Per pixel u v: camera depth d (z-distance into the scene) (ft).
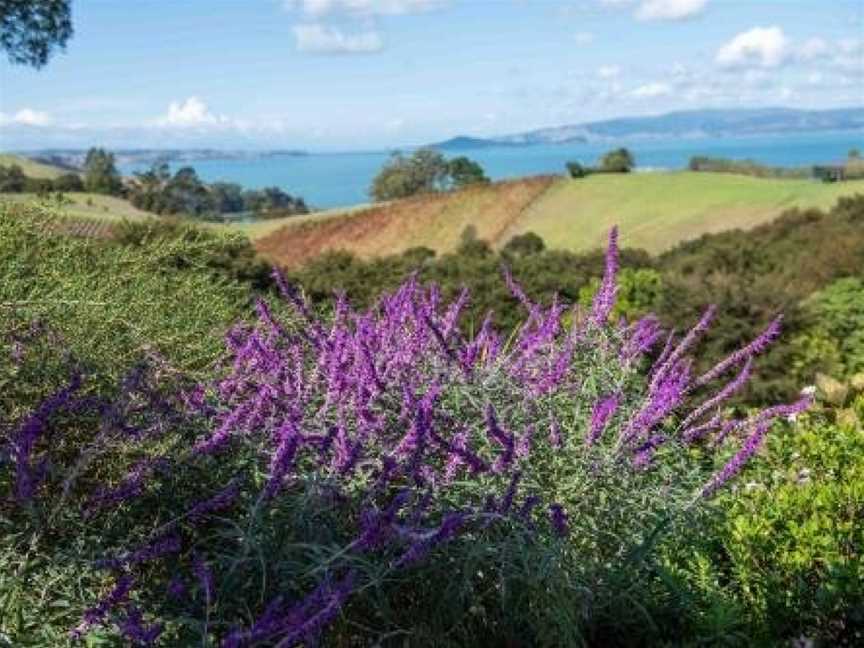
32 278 12.55
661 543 10.67
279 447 8.61
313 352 11.27
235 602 8.09
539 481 9.80
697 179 213.87
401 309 11.59
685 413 15.71
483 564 8.79
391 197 426.51
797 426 16.37
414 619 8.81
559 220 201.67
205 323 14.78
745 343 26.04
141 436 9.03
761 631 10.09
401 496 8.11
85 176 306.14
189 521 8.93
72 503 8.93
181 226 22.90
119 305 12.67
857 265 42.34
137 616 7.39
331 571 8.16
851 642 10.25
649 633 9.88
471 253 62.75
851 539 11.27
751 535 10.97
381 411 9.84
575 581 9.18
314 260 55.98
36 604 7.50
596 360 12.08
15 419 9.65
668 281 30.66
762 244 60.59
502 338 12.65
